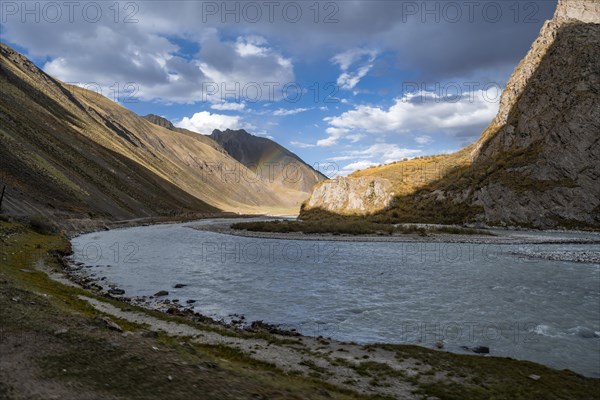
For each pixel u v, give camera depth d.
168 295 27.14
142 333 14.09
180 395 9.30
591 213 83.19
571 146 91.06
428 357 15.79
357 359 15.41
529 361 15.73
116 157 160.12
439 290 28.73
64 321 13.74
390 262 42.12
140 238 68.12
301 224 88.31
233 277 33.56
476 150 122.12
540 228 84.69
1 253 30.12
